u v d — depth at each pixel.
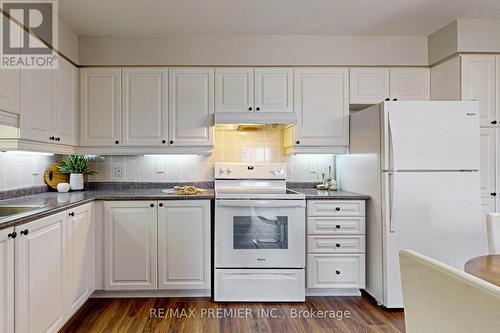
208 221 2.61
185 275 2.60
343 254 2.64
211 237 2.66
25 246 1.58
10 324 1.47
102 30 2.80
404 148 2.35
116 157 3.22
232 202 2.56
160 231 2.59
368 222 2.66
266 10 2.50
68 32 2.70
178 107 2.94
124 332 2.09
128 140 2.92
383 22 2.73
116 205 2.56
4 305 1.43
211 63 2.94
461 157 2.37
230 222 2.57
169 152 2.97
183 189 2.86
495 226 1.69
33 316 1.65
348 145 3.00
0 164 2.27
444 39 2.81
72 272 2.13
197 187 3.27
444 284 0.80
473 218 2.38
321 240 2.64
